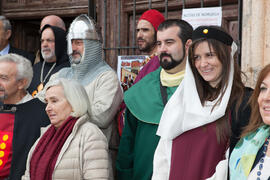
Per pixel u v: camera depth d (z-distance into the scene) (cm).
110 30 465
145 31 329
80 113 211
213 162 180
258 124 161
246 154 156
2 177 232
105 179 198
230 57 185
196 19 279
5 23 415
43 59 348
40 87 322
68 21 585
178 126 193
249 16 267
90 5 346
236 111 178
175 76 229
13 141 232
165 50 227
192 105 190
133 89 245
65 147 201
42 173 200
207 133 184
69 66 340
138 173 227
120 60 335
